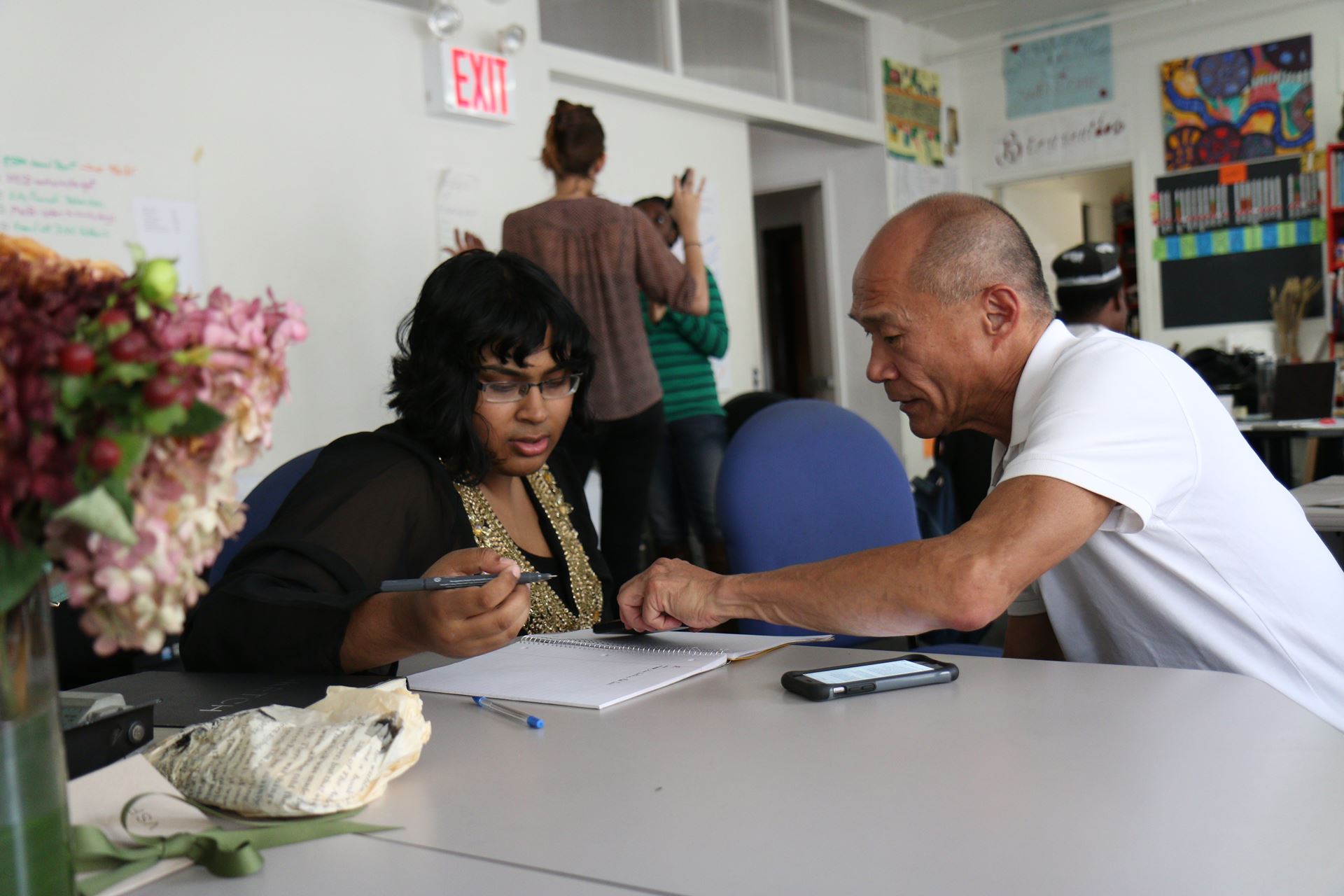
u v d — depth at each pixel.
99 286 0.53
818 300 7.60
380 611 1.14
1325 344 6.77
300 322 0.59
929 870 0.64
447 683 1.15
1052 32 7.56
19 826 0.56
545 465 1.74
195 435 0.54
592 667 1.19
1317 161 6.82
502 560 1.11
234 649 1.21
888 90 7.11
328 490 1.39
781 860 0.66
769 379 8.07
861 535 2.03
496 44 4.29
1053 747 0.85
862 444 2.09
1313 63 6.79
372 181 3.84
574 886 0.64
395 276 3.91
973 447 2.92
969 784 0.78
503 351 1.47
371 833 0.74
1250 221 7.04
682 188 3.47
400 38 3.94
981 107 7.94
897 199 7.18
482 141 4.24
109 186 3.12
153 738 0.90
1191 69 7.16
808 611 1.20
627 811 0.76
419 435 1.52
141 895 0.66
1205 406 1.27
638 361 3.22
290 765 0.75
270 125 3.54
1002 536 1.13
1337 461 5.36
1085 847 0.66
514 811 0.77
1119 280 3.31
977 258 1.33
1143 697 0.98
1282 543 1.28
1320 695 1.28
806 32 6.40
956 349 1.36
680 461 4.03
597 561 1.75
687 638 1.34
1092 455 1.18
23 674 0.56
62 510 0.50
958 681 1.07
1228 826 0.68
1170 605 1.29
